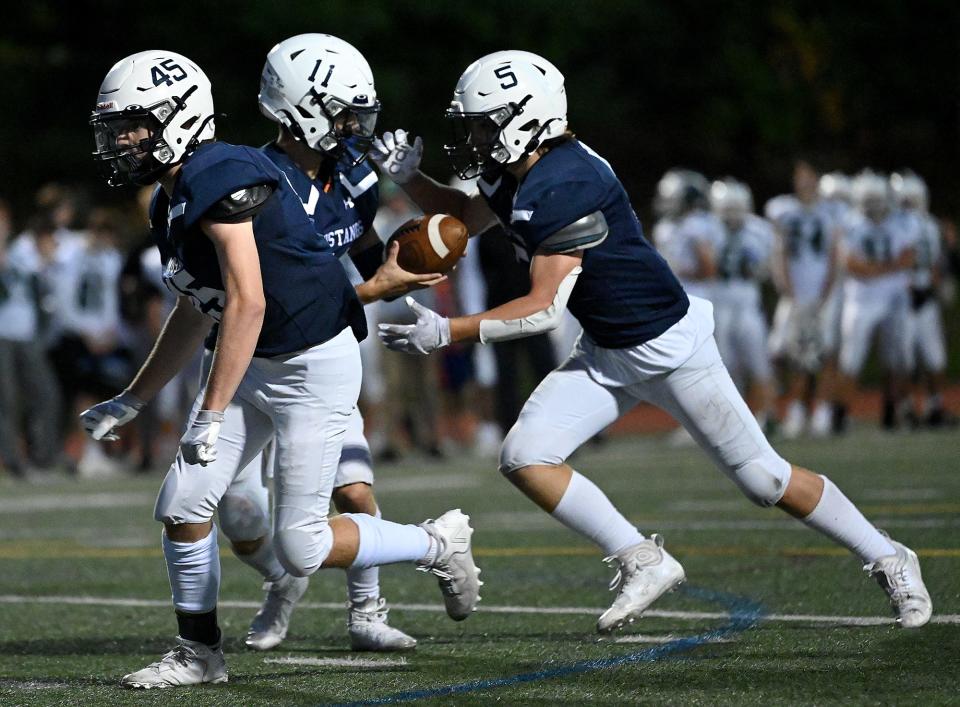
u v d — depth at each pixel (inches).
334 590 866.1
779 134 4520.2
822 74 4630.9
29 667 650.8
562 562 938.1
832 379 1930.4
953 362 3297.2
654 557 659.4
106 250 1883.6
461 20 3789.4
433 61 3799.2
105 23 3878.0
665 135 4557.1
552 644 665.6
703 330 662.5
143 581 920.3
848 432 1959.9
